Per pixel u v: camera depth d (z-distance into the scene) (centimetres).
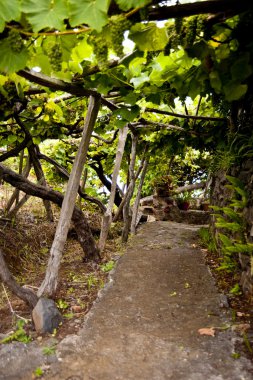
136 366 204
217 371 197
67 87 268
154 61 250
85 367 204
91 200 504
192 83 247
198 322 258
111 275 365
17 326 252
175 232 569
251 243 289
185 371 198
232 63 204
